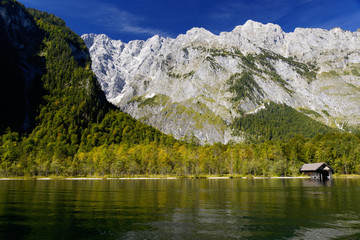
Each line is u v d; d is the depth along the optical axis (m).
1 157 177.00
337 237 27.50
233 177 166.88
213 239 26.84
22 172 162.62
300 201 51.31
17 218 35.72
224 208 43.66
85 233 28.72
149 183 110.50
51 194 64.38
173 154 193.75
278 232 29.27
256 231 29.64
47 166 165.12
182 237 27.42
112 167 167.75
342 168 173.50
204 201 51.84
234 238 27.12
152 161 179.75
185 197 58.28
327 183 105.44
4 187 86.69
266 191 71.12
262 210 41.72
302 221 34.09
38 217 36.38
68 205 46.81
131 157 176.38
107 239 26.73
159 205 46.84
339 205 46.19
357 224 32.53
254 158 181.62
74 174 172.75
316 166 156.25
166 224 32.62
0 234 28.17
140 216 37.22
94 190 75.50
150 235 28.09
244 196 59.84
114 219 35.28
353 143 187.50
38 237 27.25
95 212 40.12
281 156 184.38
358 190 73.19
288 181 122.25
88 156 186.25
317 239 26.86
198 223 33.12
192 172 176.00
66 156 196.12
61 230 29.84
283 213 39.28
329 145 194.88
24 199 54.84
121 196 60.16
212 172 183.50
